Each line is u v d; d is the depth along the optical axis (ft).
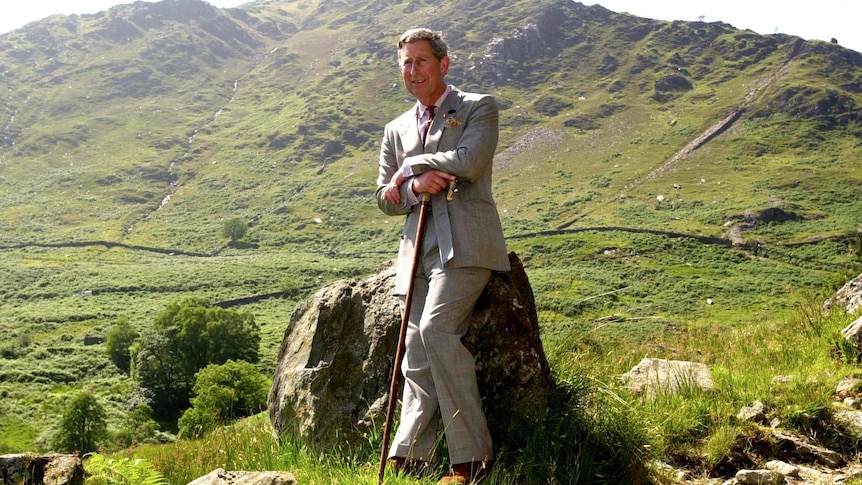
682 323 34.94
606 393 18.08
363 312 19.30
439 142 15.92
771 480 15.55
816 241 547.08
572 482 15.16
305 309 20.62
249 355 339.16
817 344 25.18
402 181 16.03
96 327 449.48
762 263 513.04
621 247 558.97
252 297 537.24
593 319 20.35
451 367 14.98
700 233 576.61
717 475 16.70
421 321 15.33
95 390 335.67
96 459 13.66
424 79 16.12
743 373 22.99
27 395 314.55
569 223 640.17
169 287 566.36
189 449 19.40
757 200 642.63
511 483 14.71
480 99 15.93
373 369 18.49
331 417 18.22
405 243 16.61
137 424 229.25
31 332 449.89
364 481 14.20
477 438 14.97
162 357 326.44
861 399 19.31
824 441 17.76
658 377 20.83
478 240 15.47
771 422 18.45
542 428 16.06
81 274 606.14
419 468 15.05
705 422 18.24
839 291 33.32
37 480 13.44
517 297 17.37
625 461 16.11
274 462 16.99
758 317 38.42
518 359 16.84
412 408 15.42
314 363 19.20
